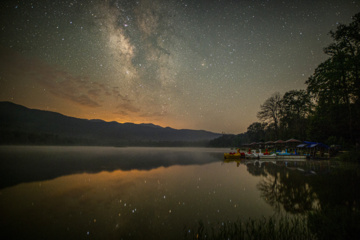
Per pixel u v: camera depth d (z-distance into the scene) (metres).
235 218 5.26
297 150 32.94
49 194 7.46
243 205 6.39
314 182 9.93
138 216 5.36
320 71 26.64
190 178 11.22
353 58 21.22
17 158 20.59
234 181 10.39
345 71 22.72
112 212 5.66
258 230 4.33
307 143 29.08
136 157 26.97
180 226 4.70
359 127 24.50
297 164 18.83
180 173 13.05
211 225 4.77
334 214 5.12
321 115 29.91
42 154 27.41
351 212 5.30
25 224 4.70
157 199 7.02
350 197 7.22
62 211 5.67
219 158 27.75
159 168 15.58
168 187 8.95
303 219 5.10
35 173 11.95
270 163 20.22
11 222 4.80
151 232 4.34
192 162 21.08
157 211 5.78
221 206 6.28
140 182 9.98
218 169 15.22
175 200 6.93
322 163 19.62
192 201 6.82
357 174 12.24
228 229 4.49
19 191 7.78
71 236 4.11
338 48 23.55
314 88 27.64
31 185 8.84
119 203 6.53
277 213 5.62
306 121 40.06
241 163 20.33
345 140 26.94
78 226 4.64
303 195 7.55
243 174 12.71
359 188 8.59
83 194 7.57
